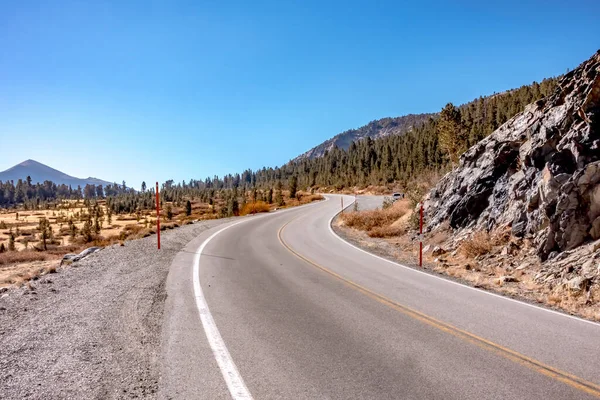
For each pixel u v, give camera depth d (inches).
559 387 165.8
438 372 178.2
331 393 156.5
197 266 424.8
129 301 276.2
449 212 645.9
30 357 178.5
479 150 678.5
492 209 551.8
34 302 273.9
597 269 334.3
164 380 162.1
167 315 250.1
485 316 266.4
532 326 246.5
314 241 681.0
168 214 4296.3
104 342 198.7
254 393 154.2
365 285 355.3
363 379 169.6
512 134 615.2
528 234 458.9
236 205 3117.6
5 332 212.1
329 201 2177.7
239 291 320.5
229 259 478.9
